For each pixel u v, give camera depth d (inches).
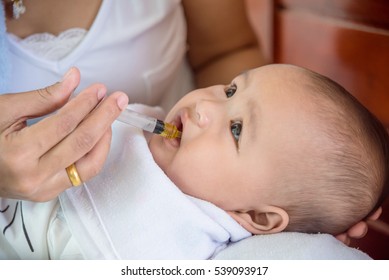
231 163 36.1
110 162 37.7
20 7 39.2
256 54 53.6
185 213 34.9
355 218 37.4
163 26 47.0
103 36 42.7
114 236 34.8
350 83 52.6
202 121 36.6
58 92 31.5
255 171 35.8
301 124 35.6
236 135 36.6
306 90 36.8
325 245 34.1
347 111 36.7
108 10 42.0
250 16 64.8
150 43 46.1
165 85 50.0
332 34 52.8
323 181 35.6
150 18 45.3
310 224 37.1
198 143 36.4
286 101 36.2
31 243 36.6
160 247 34.8
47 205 36.5
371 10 48.2
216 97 39.2
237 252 34.5
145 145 37.5
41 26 41.5
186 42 53.4
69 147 30.0
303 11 56.1
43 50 41.3
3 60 37.0
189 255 35.2
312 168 35.4
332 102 36.6
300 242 34.2
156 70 47.4
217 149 36.3
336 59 53.2
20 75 41.4
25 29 41.2
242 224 36.9
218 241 36.5
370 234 53.4
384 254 52.6
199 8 50.5
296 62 58.8
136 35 44.3
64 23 41.9
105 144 32.1
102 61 43.6
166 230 35.0
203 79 54.2
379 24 47.9
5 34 37.2
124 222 35.1
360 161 36.2
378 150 37.2
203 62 54.3
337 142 35.7
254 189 36.1
